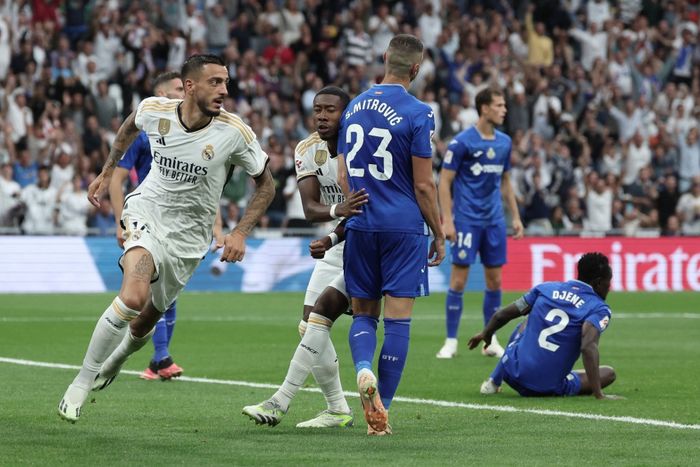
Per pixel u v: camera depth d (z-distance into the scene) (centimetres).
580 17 6184
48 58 5012
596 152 5412
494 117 2611
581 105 5681
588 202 5150
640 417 1647
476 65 5594
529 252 4750
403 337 1490
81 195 4494
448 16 5900
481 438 1444
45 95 4850
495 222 2636
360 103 1502
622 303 4234
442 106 5225
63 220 4481
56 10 5300
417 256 1487
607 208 5138
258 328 3172
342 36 5597
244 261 4559
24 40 5012
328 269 1670
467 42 5712
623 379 2150
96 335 1442
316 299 1648
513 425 1562
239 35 5406
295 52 5503
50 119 4716
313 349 1497
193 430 1495
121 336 1464
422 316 3641
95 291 4416
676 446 1393
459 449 1357
